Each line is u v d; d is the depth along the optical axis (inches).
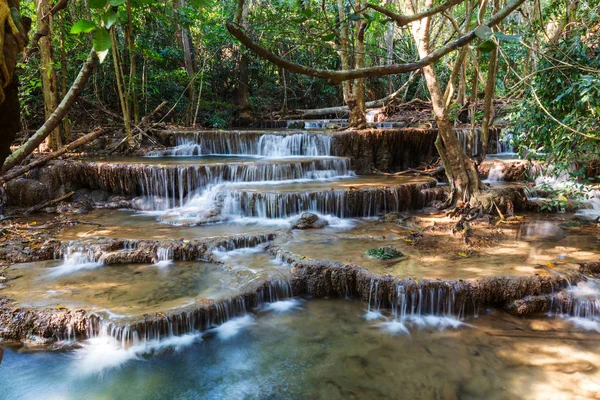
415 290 213.0
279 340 194.2
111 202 382.0
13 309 200.1
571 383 160.2
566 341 188.9
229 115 765.9
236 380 166.9
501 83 677.9
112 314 194.2
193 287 227.9
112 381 167.0
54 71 434.0
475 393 156.5
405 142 478.0
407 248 269.3
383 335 197.3
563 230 308.8
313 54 802.8
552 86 243.8
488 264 239.8
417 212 364.5
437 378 165.5
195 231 303.4
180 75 652.1
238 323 209.3
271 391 160.4
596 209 361.4
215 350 187.0
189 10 586.2
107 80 608.1
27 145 125.6
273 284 231.3
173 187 374.6
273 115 808.3
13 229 307.7
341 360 178.5
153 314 192.2
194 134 512.7
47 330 193.5
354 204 349.4
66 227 316.8
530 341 189.5
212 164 387.9
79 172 395.2
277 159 445.4
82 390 161.9
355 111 531.2
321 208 345.1
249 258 265.4
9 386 163.6
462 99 616.7
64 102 147.4
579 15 315.3
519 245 275.0
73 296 216.2
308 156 478.3
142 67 629.0
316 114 812.0
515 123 305.9
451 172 359.6
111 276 244.1
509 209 345.7
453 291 211.3
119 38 592.4
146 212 366.0
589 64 229.0
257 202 340.2
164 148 502.3
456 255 256.2
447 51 66.8
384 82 906.1
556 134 260.2
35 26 408.8
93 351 185.5
